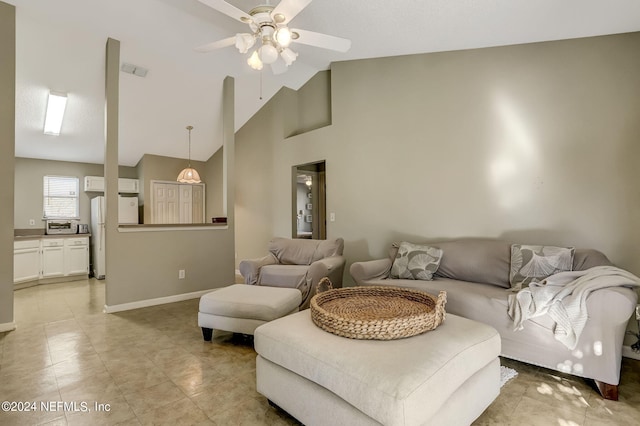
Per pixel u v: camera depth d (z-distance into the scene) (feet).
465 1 8.20
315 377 4.52
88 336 9.19
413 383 3.82
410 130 12.19
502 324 7.32
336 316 5.21
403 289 7.21
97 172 20.76
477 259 9.57
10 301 9.79
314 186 19.47
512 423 5.26
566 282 7.15
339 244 12.59
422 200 11.88
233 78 15.61
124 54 12.69
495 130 10.37
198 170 23.06
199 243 14.11
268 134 18.28
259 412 5.57
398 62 12.50
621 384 6.53
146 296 12.48
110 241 11.70
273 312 7.94
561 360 6.47
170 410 5.63
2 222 9.70
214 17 11.57
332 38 7.54
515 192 9.98
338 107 14.26
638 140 8.26
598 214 8.73
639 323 6.97
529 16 8.34
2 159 9.70
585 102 8.95
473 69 10.81
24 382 6.59
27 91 13.23
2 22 9.65
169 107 16.37
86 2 10.41
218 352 8.07
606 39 8.71
